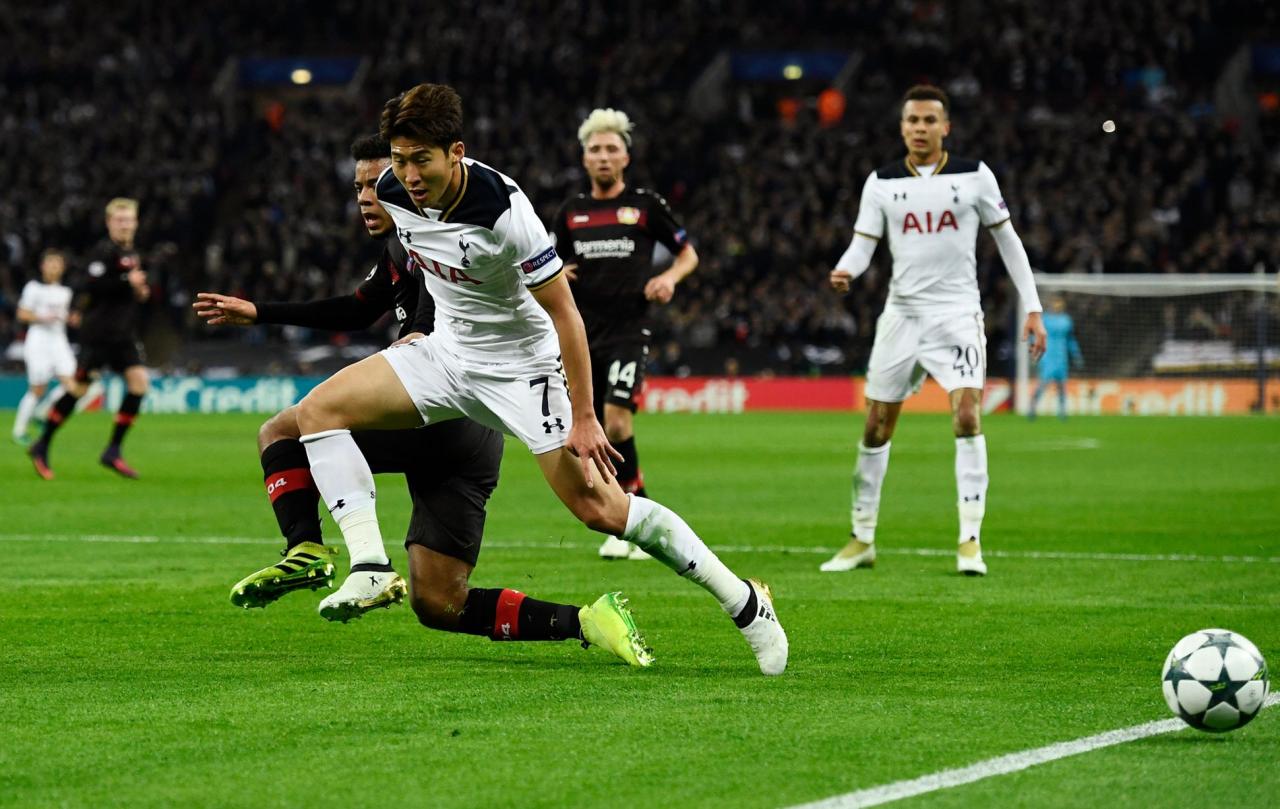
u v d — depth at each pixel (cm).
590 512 1010
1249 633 1215
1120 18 7406
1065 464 3291
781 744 827
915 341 1630
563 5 7750
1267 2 7444
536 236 956
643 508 1009
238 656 1107
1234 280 5766
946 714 905
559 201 6788
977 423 1617
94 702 941
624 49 7600
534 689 981
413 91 936
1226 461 3375
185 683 1002
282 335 6353
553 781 752
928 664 1078
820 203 6675
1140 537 1950
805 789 736
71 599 1395
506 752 810
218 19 8031
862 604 1379
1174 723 880
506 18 7675
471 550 1088
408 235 990
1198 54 7356
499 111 7225
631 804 713
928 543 1905
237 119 7544
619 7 7775
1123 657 1108
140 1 7975
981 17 7506
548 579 1549
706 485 2778
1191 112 7219
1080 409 6009
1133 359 6091
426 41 7731
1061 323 5425
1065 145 6788
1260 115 7344
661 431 4634
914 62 7425
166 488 2659
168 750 816
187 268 6731
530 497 2500
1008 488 2700
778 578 1567
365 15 7938
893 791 731
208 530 2002
